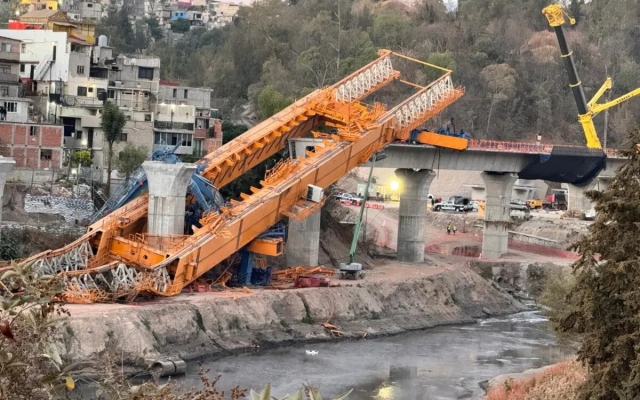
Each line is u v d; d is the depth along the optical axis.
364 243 165.12
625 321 59.19
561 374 86.56
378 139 141.50
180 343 101.12
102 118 146.00
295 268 133.88
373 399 88.62
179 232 117.75
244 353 106.06
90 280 105.19
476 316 143.88
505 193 175.50
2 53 150.88
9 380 19.72
